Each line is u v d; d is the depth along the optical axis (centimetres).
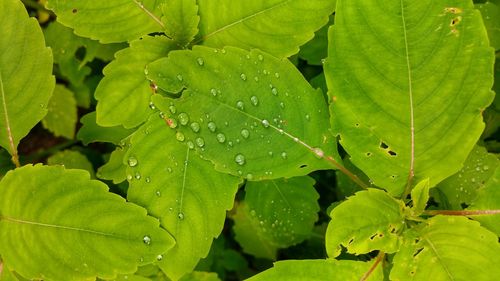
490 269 28
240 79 29
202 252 29
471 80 27
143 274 32
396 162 29
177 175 29
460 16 27
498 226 29
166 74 29
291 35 30
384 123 28
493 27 33
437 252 28
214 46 30
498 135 38
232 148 29
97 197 29
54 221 29
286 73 29
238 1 29
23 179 29
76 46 37
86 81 40
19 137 31
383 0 27
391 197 29
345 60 28
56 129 41
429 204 34
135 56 30
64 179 29
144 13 30
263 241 39
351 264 29
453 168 29
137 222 29
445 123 28
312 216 35
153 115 29
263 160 29
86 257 29
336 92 28
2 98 30
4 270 30
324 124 29
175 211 29
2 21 29
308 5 29
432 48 27
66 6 30
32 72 30
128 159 29
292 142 29
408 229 29
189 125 29
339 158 30
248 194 35
